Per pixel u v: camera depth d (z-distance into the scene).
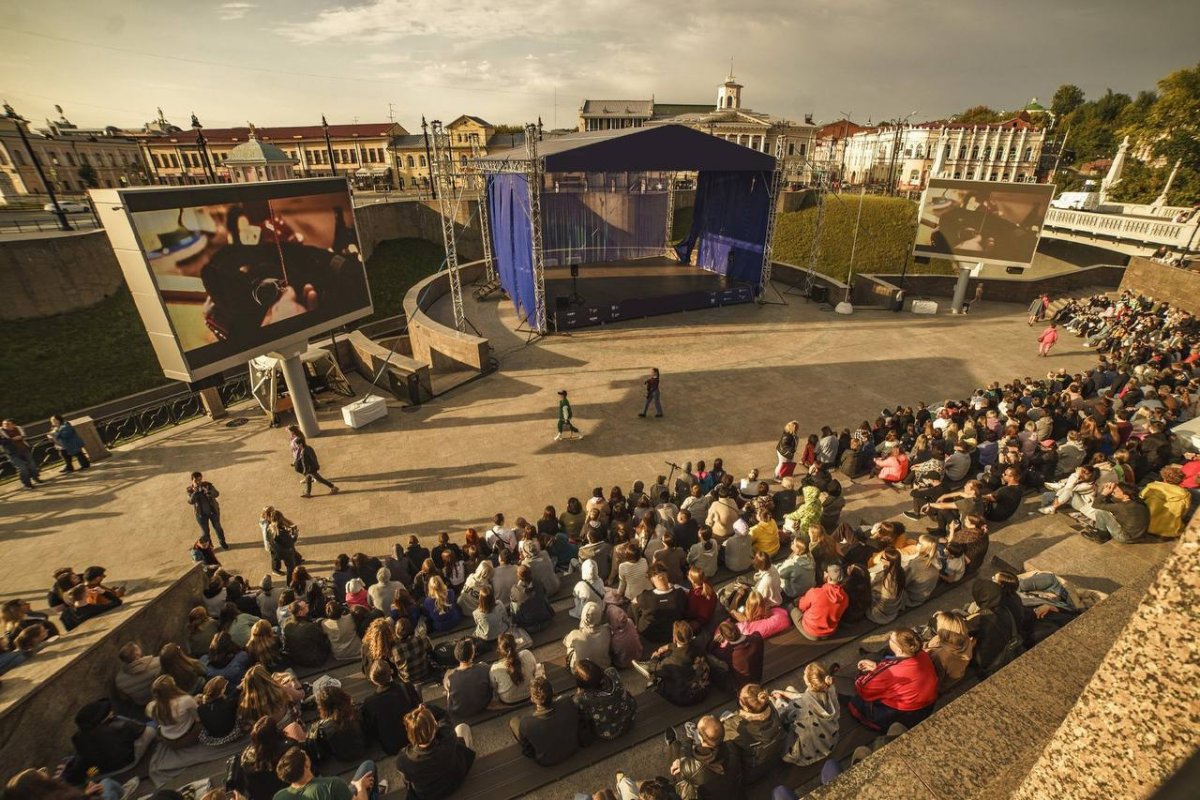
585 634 6.44
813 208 46.81
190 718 5.82
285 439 15.31
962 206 24.39
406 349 23.59
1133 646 1.52
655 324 25.12
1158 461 10.73
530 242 22.75
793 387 18.20
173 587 8.04
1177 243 29.19
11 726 5.51
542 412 16.70
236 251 12.13
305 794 4.12
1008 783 2.89
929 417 13.70
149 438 15.45
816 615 7.07
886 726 5.51
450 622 7.88
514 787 5.32
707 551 8.53
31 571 10.52
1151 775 1.44
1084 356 20.83
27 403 23.36
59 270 26.28
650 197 38.44
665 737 5.65
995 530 9.80
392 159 91.19
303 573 8.11
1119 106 105.25
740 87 89.88
